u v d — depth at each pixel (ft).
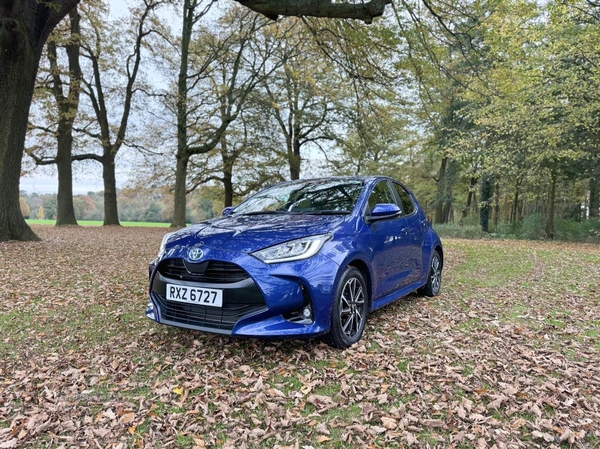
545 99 44.62
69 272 19.94
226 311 9.06
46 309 13.69
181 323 9.58
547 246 45.91
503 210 111.86
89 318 12.77
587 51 39.11
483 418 7.02
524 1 27.14
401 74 31.68
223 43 58.29
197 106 61.52
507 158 52.29
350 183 13.24
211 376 8.63
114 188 69.41
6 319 12.53
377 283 11.51
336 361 9.32
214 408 7.41
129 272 20.36
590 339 11.25
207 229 10.48
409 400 7.68
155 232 51.60
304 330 8.93
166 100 60.44
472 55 30.68
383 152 85.25
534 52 42.93
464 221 79.10
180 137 60.18
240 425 6.86
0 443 6.29
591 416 7.12
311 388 8.05
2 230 29.50
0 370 8.95
